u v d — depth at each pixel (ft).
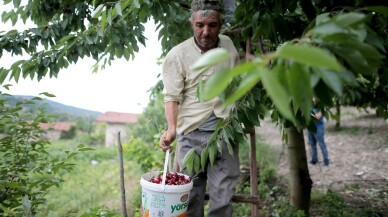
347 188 16.80
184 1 9.56
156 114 29.50
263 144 26.11
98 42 8.42
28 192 7.47
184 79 7.40
